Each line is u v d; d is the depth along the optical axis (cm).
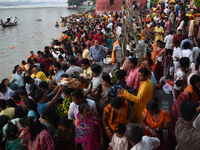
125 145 292
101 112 378
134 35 457
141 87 329
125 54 556
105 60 897
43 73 624
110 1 3366
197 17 980
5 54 1552
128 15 454
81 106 298
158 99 503
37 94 371
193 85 326
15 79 668
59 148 367
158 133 302
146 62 490
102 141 336
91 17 3022
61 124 327
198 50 530
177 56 560
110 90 348
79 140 332
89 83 372
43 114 343
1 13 8150
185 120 216
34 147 298
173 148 331
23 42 1991
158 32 955
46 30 2828
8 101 441
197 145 201
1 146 378
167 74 645
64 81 344
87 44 941
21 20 4444
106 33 1006
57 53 914
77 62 641
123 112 312
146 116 297
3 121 384
